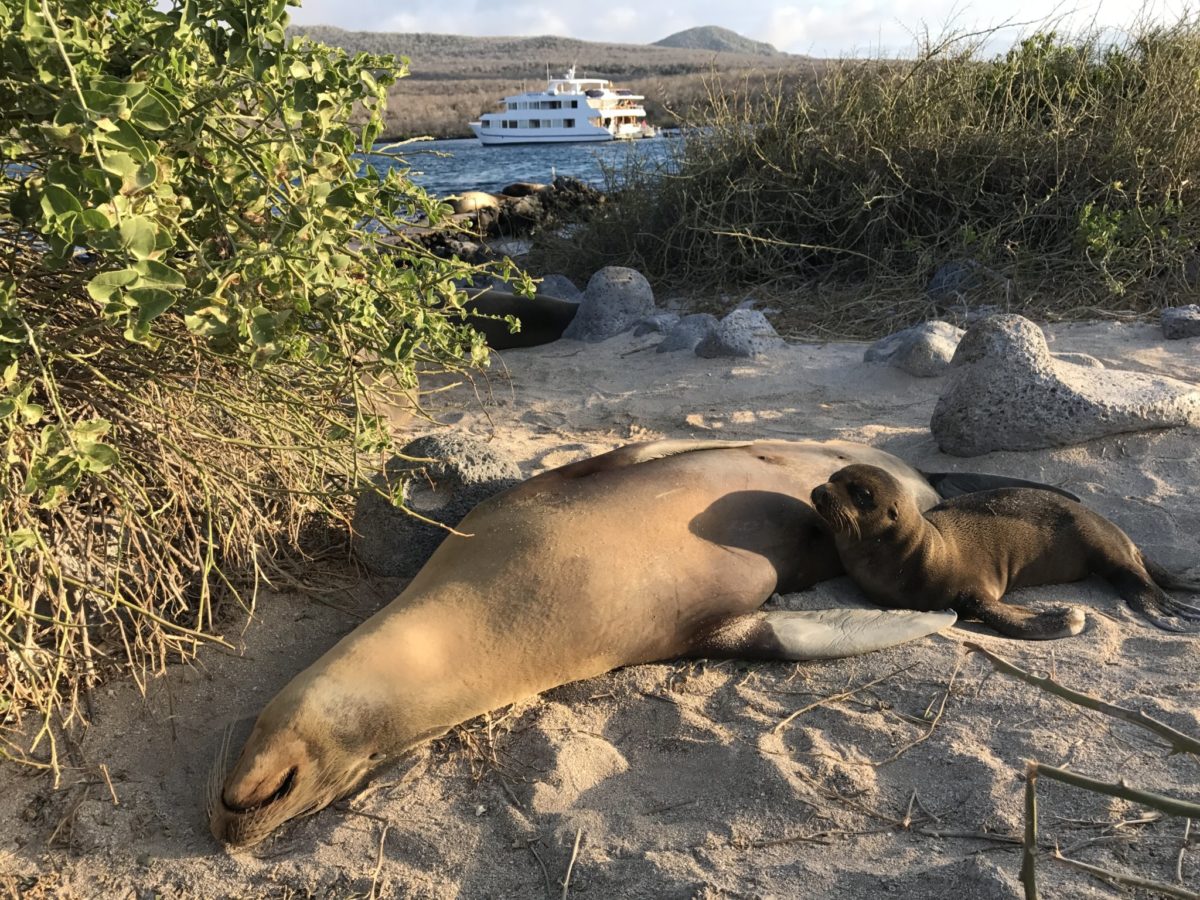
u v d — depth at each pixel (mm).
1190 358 6777
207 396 3414
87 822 3076
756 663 3785
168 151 2781
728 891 2633
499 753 3350
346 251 3090
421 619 3510
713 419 6398
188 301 2773
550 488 4090
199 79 2867
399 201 3662
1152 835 2662
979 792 2914
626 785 3172
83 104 2271
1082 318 7969
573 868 2812
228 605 4090
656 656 3824
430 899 2771
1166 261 8234
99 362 3404
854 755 3174
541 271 11758
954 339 7012
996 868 2535
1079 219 8484
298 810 3113
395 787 3236
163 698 3600
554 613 3605
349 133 3049
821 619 3904
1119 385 5379
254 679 3723
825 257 9945
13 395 2729
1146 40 10078
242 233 3090
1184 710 3180
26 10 2338
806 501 4359
